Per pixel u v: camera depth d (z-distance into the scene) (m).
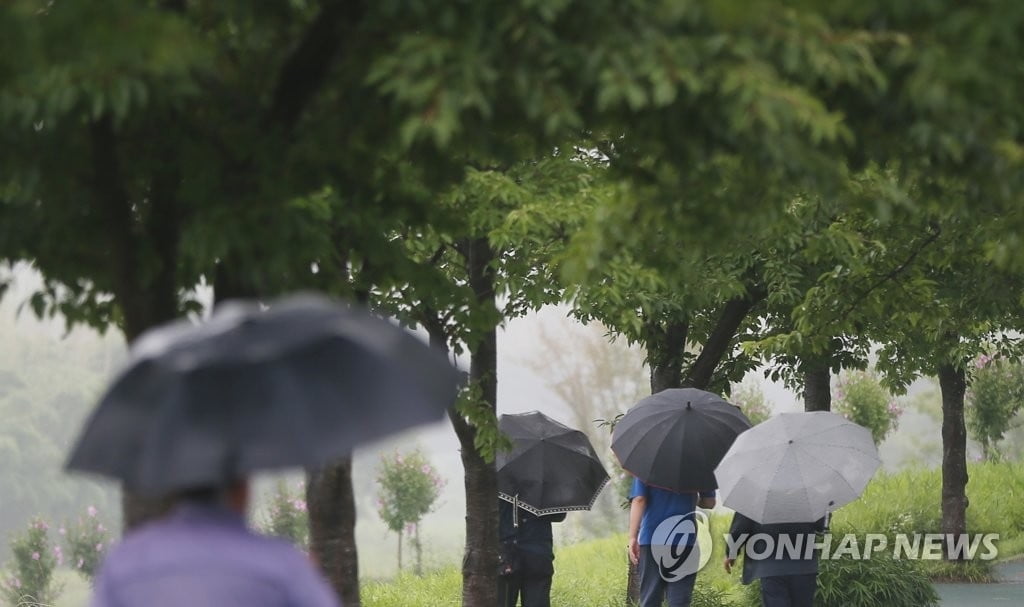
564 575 59.47
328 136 15.23
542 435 37.22
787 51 12.97
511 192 30.88
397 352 8.65
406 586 56.38
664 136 14.50
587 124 15.10
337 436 8.31
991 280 37.91
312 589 8.22
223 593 7.89
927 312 37.50
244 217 14.72
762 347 41.34
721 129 13.65
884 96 14.63
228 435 8.19
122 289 15.41
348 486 20.80
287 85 15.02
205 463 8.12
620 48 12.67
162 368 8.40
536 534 36.47
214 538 8.12
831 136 12.72
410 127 11.89
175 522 8.22
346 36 14.35
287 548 8.35
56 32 11.01
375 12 13.80
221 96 15.25
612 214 16.94
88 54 11.37
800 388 59.25
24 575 69.31
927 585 42.16
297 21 15.01
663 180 16.61
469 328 22.81
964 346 56.34
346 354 8.55
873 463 28.92
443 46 12.34
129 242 15.30
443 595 52.28
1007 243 20.98
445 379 8.79
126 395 8.51
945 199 18.48
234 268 15.85
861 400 84.88
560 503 36.34
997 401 85.50
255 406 8.27
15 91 13.21
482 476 37.06
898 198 18.59
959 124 14.12
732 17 12.06
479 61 12.30
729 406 33.59
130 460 8.45
